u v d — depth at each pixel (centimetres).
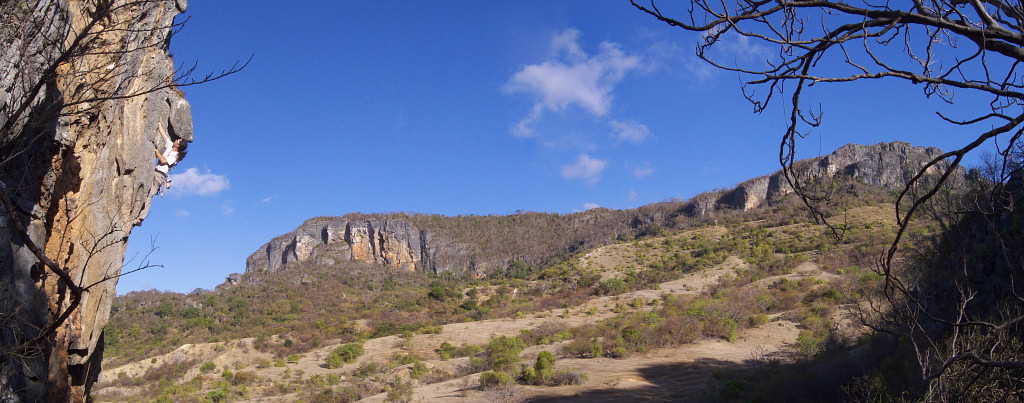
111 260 1205
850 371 1897
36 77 599
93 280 1141
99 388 4631
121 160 1226
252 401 3412
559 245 14888
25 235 483
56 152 935
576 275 9375
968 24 210
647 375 2920
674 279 7762
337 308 10675
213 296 11388
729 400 2203
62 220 1016
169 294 10650
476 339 5094
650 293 6819
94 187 1109
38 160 884
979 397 287
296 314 10019
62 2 661
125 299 10162
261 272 14450
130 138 1252
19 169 829
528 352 3981
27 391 732
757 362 3000
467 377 3162
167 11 1218
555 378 2808
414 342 5088
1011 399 281
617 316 5366
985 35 203
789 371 2366
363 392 3162
